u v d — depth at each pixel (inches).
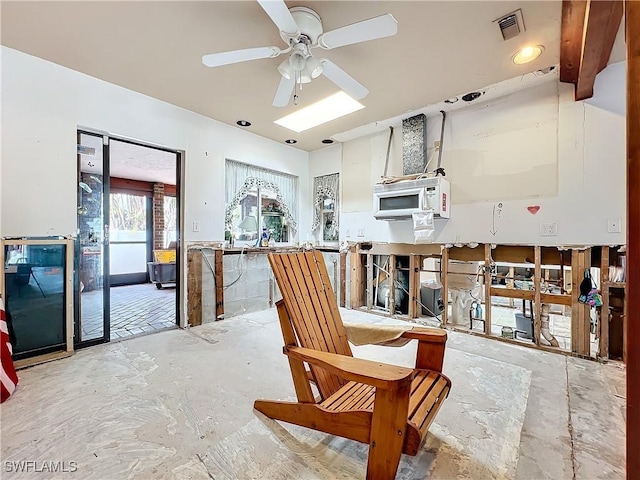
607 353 104.3
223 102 132.3
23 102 97.7
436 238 146.9
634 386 37.8
